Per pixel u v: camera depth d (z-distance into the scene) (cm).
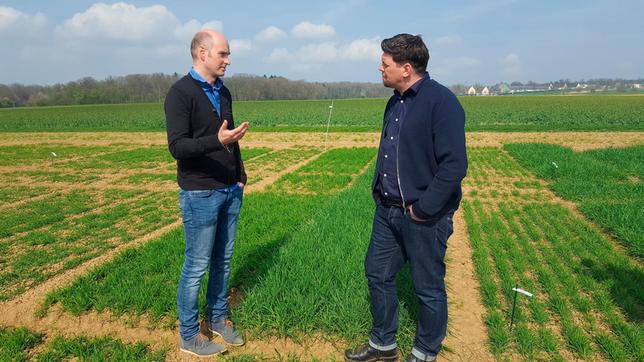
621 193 940
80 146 2241
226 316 396
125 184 1204
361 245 586
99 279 517
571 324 397
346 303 419
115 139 2652
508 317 421
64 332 408
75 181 1252
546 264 562
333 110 5238
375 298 343
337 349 375
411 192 298
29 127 3906
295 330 393
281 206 865
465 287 499
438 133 279
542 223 738
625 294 457
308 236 630
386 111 327
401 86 300
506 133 2566
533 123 3278
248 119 4075
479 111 4312
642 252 580
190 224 344
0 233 722
